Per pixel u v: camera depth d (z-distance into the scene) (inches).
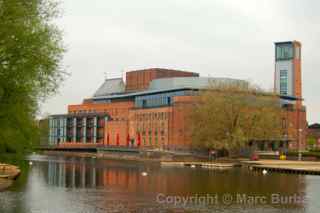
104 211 2030.0
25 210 2022.6
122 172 4360.2
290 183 3297.2
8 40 1656.0
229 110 5620.1
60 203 2237.9
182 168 4968.0
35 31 1742.1
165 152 7047.2
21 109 1894.7
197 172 4357.8
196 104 6205.7
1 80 1686.8
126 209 2085.4
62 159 7130.9
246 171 4485.7
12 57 1684.3
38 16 1788.9
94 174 4089.6
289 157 6250.0
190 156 6535.4
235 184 3218.5
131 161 6540.4
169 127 7854.3
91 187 2977.4
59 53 1836.9
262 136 5620.1
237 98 5625.0
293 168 4303.6
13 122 1972.2
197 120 5841.5
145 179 3602.4
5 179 3240.7
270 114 5684.1
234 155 6136.8
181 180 3518.7
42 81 1801.2
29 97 1873.8
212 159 5930.1
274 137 5733.3
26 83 1750.7
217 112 5634.8
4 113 1780.3
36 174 3944.4
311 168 4345.5
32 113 2285.9
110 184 3193.9
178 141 7593.5
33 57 1715.1
